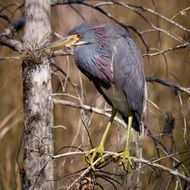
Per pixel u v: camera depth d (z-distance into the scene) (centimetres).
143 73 1154
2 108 1602
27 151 1070
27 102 1072
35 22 1062
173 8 1662
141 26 1683
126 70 1152
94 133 1294
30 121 1068
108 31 1164
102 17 1681
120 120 1129
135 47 1173
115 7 1714
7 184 1488
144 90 1146
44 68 1067
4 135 1558
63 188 1004
